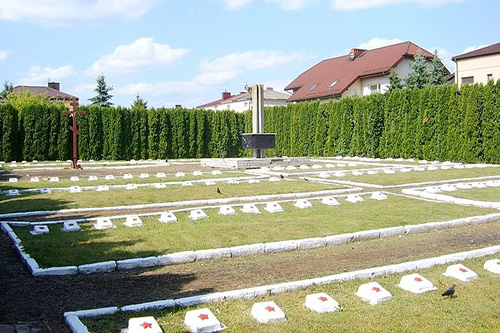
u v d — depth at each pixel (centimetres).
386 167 1914
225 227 798
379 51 3869
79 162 2525
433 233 790
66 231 783
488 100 2081
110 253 640
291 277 553
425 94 2348
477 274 554
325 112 2867
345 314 438
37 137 2659
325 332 401
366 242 730
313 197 1145
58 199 1105
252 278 550
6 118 2581
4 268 593
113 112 2881
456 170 1741
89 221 860
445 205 1006
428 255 647
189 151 3128
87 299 483
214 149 3212
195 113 3145
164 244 690
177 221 869
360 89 3666
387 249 684
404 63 3594
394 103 2495
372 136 2595
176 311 445
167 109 3072
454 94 2222
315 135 2917
